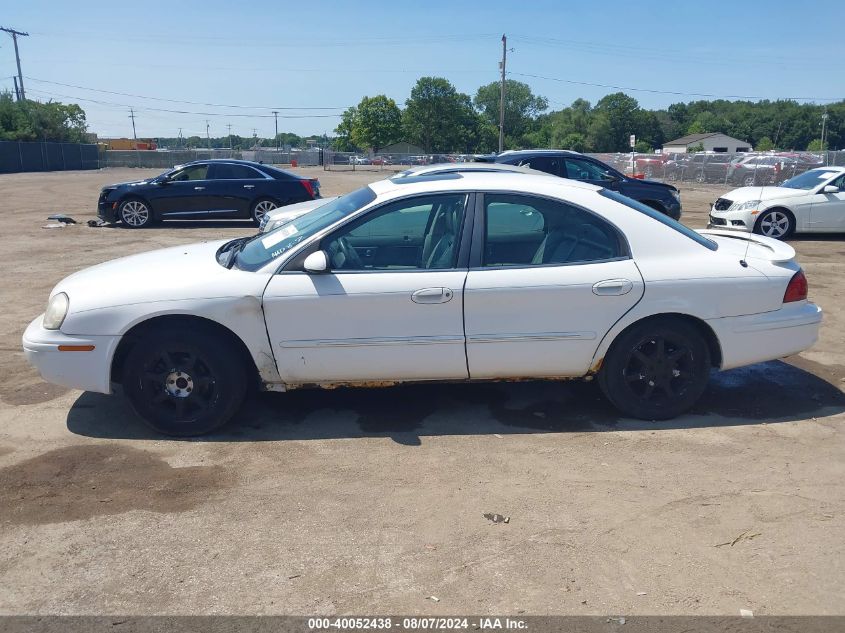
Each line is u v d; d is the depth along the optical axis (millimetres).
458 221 4445
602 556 3201
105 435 4508
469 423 4664
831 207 13023
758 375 5609
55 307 4434
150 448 4328
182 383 4418
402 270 4379
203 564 3154
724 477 3930
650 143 99500
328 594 2943
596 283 4379
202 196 15320
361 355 4371
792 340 4676
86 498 3730
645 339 4531
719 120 98562
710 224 14281
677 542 3311
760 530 3412
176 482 3898
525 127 106938
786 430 4555
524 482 3873
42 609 2861
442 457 4176
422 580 3033
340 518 3521
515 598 2912
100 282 4523
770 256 4734
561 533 3383
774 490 3789
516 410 4879
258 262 4465
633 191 12875
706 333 4629
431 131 97312
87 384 4395
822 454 4215
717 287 4477
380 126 99500
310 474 3982
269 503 3670
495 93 106062
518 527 3434
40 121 63125
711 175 35281
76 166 58312
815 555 3211
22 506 3648
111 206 15250
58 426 4641
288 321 4305
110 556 3219
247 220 17203
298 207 8898
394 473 3984
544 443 4359
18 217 17531
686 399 4641
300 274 4324
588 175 12969
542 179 4727
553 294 4355
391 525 3459
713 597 2922
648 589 2973
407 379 4488
